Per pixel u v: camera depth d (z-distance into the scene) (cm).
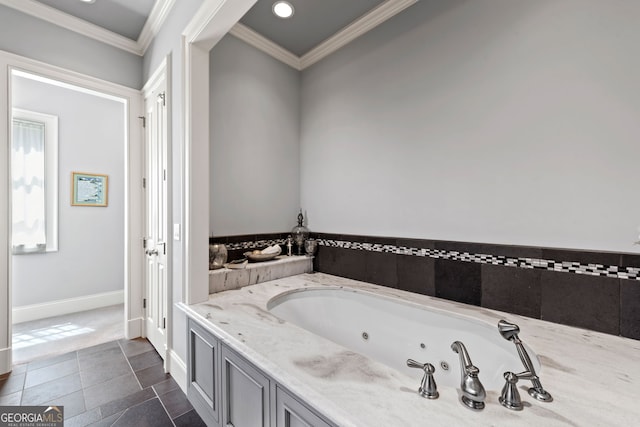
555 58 133
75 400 161
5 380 179
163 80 203
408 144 191
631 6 115
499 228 152
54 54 204
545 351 108
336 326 199
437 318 155
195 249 167
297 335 124
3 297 184
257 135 240
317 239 256
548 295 136
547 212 137
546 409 76
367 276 215
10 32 186
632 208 117
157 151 216
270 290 195
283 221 261
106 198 325
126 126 242
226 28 153
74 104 304
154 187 225
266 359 103
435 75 176
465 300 164
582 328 127
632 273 116
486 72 155
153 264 227
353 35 222
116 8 201
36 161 280
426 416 73
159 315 213
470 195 162
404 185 193
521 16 143
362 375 92
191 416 149
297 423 89
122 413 151
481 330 139
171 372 186
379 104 208
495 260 152
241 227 229
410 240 189
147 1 194
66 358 208
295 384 88
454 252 168
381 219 208
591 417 73
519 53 143
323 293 206
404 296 178
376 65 210
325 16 208
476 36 158
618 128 119
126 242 244
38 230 282
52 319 281
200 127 170
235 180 225
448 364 148
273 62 252
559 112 133
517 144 145
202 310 156
